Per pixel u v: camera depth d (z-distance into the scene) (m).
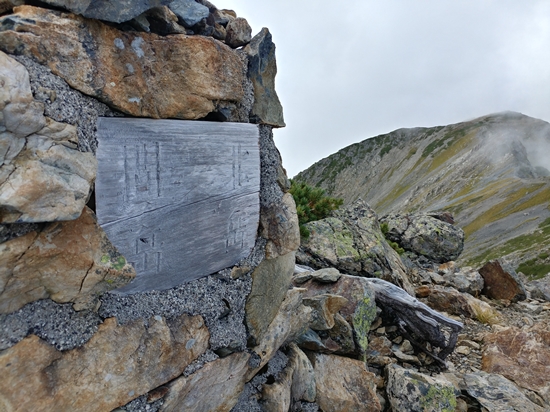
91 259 2.10
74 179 1.97
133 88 2.41
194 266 3.04
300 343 4.86
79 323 2.18
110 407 2.37
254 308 3.58
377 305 6.75
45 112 1.90
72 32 2.08
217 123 3.05
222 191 3.19
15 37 1.85
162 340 2.69
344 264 8.32
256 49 3.32
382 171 135.88
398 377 5.12
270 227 3.78
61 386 2.10
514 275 10.33
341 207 10.56
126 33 2.38
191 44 2.72
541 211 67.94
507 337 7.14
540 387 5.95
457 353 7.00
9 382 1.88
